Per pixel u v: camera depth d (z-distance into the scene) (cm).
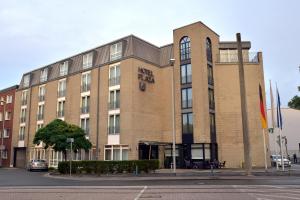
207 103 3294
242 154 3272
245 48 3572
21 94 4766
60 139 2972
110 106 3322
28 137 4403
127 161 2573
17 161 4650
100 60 3581
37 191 1445
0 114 5144
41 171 3534
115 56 3422
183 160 3278
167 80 3531
